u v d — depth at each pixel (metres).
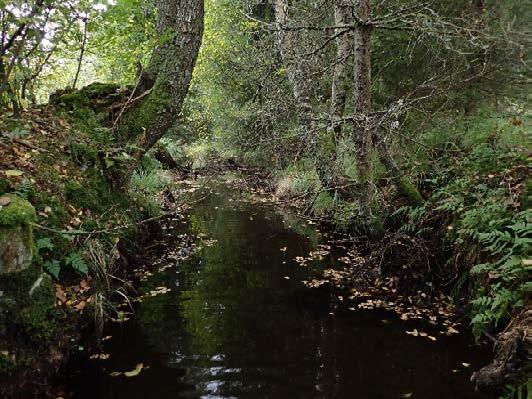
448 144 6.95
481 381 3.65
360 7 5.88
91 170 5.79
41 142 5.34
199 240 8.16
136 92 6.72
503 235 4.19
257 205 11.59
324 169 7.14
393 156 7.02
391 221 6.57
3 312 3.33
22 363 3.37
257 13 13.73
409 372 3.97
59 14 5.55
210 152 19.66
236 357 4.18
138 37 10.45
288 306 5.36
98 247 4.83
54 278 4.09
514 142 5.82
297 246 7.85
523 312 3.72
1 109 5.44
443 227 5.80
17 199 3.59
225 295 5.65
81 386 3.66
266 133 8.20
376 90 7.98
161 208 8.73
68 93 6.64
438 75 6.61
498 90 7.35
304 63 7.43
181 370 3.95
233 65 14.06
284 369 4.01
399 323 4.93
